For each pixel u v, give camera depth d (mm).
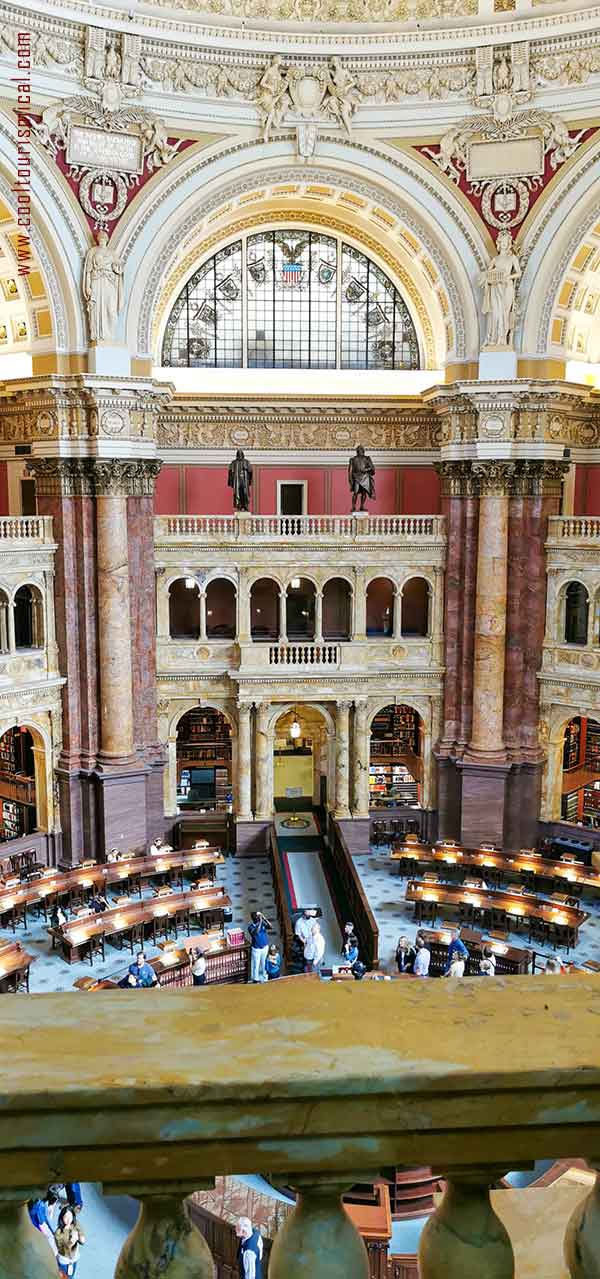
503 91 32688
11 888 31516
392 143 33969
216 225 36906
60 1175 2434
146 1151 2441
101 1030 2607
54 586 34781
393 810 39125
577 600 38750
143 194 32969
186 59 32156
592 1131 2555
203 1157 2461
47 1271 2482
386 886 35844
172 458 39375
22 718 34000
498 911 32438
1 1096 2324
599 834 36625
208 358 40000
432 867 36875
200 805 40031
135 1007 2744
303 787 43281
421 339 40531
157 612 36938
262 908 34094
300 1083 2395
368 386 40500
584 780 40844
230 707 38188
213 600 41000
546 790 37562
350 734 38812
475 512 36562
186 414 38906
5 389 34562
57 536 34438
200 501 39906
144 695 36406
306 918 29922
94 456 33438
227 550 36844
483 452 35156
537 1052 2523
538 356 34562
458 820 38562
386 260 39750
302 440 40000
